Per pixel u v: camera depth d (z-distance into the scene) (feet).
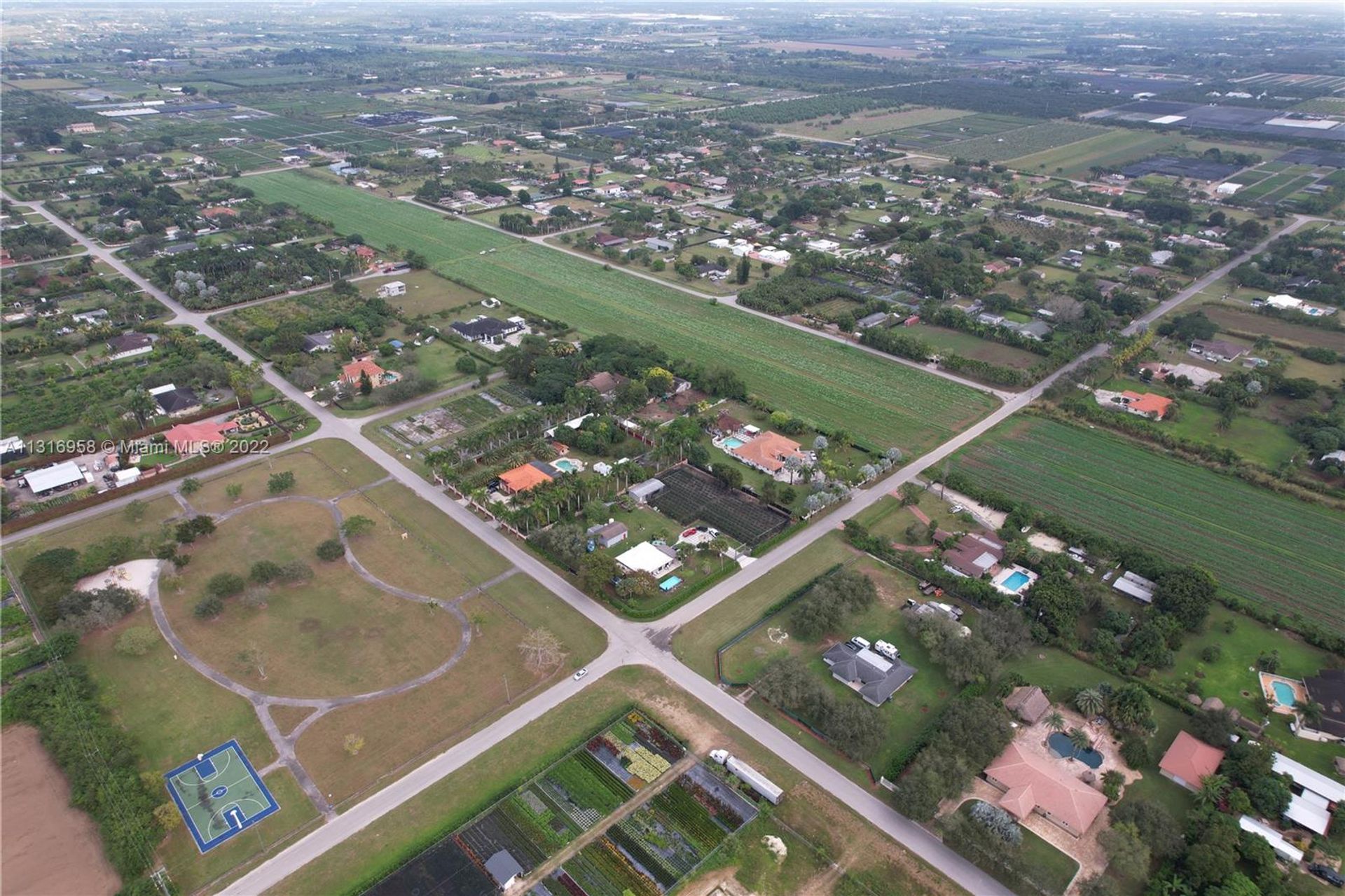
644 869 301.22
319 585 441.68
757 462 548.31
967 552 458.09
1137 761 338.75
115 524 493.36
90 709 353.92
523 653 395.55
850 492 517.14
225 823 313.32
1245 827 311.06
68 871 295.28
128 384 644.69
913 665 393.09
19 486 527.81
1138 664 387.75
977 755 336.29
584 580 431.84
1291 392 642.22
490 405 633.20
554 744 348.38
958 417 621.72
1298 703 368.27
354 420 613.11
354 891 288.92
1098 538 467.11
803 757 344.90
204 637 404.77
